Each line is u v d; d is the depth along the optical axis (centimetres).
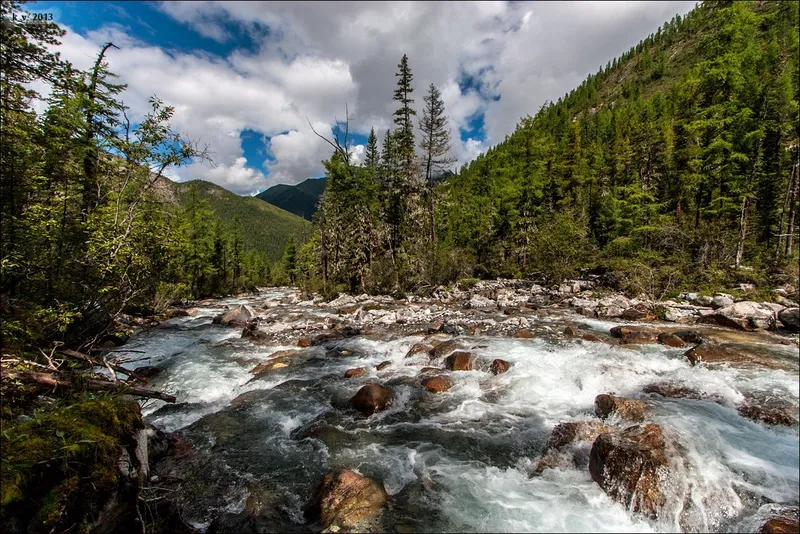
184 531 480
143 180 1009
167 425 818
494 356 1211
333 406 913
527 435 748
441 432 773
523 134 5444
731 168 2409
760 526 484
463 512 527
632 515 517
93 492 373
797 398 812
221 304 3397
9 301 657
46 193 848
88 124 921
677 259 2350
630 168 4250
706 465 593
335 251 4428
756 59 2617
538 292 2823
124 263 959
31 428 377
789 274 2073
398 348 1408
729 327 1538
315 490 565
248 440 750
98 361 693
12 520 303
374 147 4162
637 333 1382
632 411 755
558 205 4466
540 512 527
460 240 4600
